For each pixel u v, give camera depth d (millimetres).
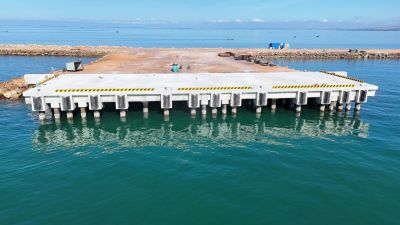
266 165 23766
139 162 24156
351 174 22391
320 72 47500
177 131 31281
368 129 32500
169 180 21312
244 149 27000
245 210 18031
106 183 20891
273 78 41344
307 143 28547
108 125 32406
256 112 35938
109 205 18406
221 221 17047
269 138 29781
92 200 18891
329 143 28562
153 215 17531
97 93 31234
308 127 32875
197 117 34688
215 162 24250
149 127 32156
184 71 49844
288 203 18750
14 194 19375
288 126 33062
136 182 21031
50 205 18328
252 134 30797
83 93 31203
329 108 37719
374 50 113312
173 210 18000
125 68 53094
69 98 31000
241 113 36531
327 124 33875
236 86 34562
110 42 177250
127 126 32250
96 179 21422
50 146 27359
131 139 29172
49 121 33094
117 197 19234
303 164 24016
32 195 19312
